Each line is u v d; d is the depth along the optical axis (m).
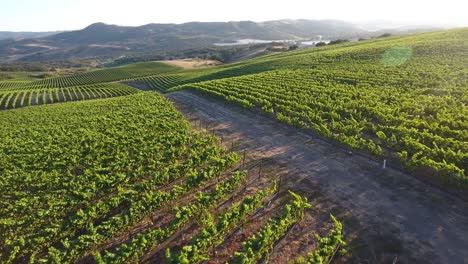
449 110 26.17
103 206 16.41
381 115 26.55
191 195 18.17
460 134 21.50
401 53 55.09
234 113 35.25
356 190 17.33
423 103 28.80
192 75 89.00
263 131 28.38
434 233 13.64
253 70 69.25
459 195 15.98
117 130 31.02
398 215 14.94
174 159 22.91
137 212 15.56
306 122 29.11
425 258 12.41
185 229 15.19
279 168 20.77
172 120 33.62
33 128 35.97
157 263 13.23
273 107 34.72
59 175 21.67
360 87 38.09
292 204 15.77
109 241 14.92
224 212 16.28
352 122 26.14
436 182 17.22
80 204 17.92
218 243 13.73
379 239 13.57
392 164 19.70
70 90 83.56
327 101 32.56
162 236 13.90
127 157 23.69
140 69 128.75
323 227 14.60
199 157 21.52
